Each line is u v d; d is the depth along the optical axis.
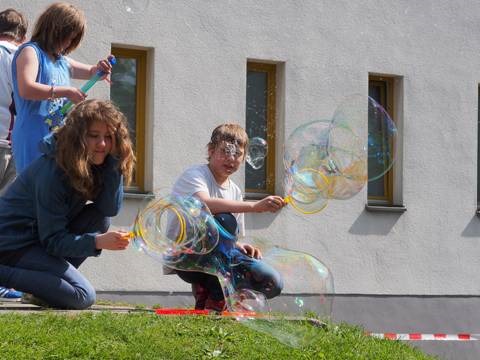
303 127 7.56
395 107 12.63
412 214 12.54
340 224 11.91
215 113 11.05
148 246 6.43
